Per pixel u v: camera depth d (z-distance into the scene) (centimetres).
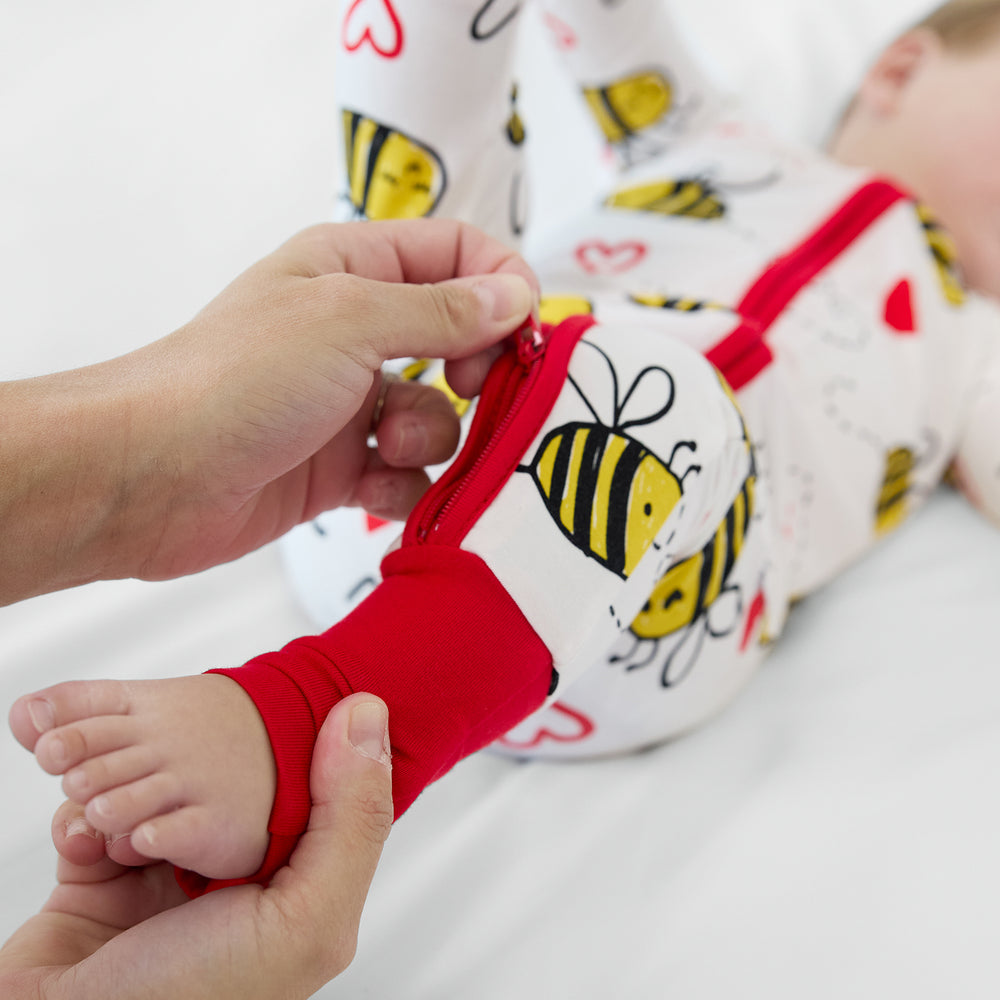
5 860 58
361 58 58
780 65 102
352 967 54
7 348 73
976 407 73
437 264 53
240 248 81
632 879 57
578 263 69
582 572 48
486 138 60
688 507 51
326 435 48
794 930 55
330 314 47
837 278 67
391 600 47
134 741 40
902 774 60
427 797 61
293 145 86
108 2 91
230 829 41
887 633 68
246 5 93
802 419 63
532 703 48
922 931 55
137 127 85
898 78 82
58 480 45
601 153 89
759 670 66
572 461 49
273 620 68
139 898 44
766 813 59
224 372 46
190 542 49
